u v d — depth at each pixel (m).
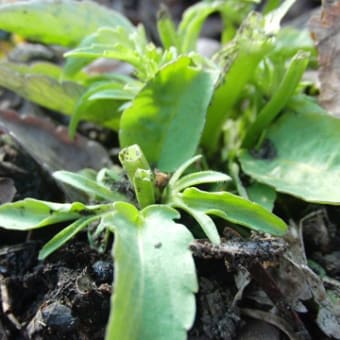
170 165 0.09
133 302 0.06
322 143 0.09
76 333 0.07
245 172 0.09
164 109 0.09
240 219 0.07
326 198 0.08
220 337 0.07
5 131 0.09
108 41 0.10
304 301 0.08
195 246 0.07
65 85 0.10
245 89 0.10
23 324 0.08
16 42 0.15
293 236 0.08
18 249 0.09
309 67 0.10
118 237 0.07
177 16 0.17
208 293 0.08
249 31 0.09
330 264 0.08
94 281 0.08
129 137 0.09
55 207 0.08
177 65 0.08
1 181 0.09
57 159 0.10
